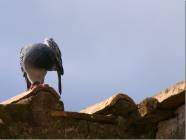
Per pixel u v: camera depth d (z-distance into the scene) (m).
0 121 10.78
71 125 11.15
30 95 11.14
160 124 11.54
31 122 10.97
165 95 11.30
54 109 11.12
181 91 10.95
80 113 11.24
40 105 11.06
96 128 11.30
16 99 11.28
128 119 11.53
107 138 11.29
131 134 11.48
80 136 11.12
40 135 10.91
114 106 11.52
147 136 11.49
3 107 10.88
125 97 11.59
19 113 10.95
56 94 11.21
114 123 11.45
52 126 11.02
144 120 11.48
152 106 11.34
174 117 11.37
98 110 11.57
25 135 10.83
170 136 11.27
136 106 11.60
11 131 10.77
